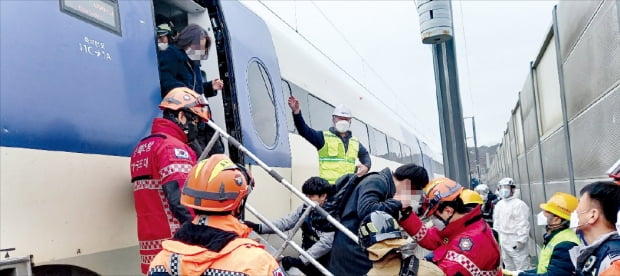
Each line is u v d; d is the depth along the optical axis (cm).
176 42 356
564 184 690
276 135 533
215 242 191
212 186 197
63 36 259
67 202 248
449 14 696
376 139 1192
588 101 485
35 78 239
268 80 541
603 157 435
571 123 595
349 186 356
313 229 435
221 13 444
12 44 232
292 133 635
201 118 305
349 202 351
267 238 473
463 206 300
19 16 238
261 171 475
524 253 792
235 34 471
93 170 265
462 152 724
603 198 270
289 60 693
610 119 402
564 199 386
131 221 291
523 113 1260
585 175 523
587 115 492
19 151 226
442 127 731
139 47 317
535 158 1055
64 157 248
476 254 289
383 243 236
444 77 729
